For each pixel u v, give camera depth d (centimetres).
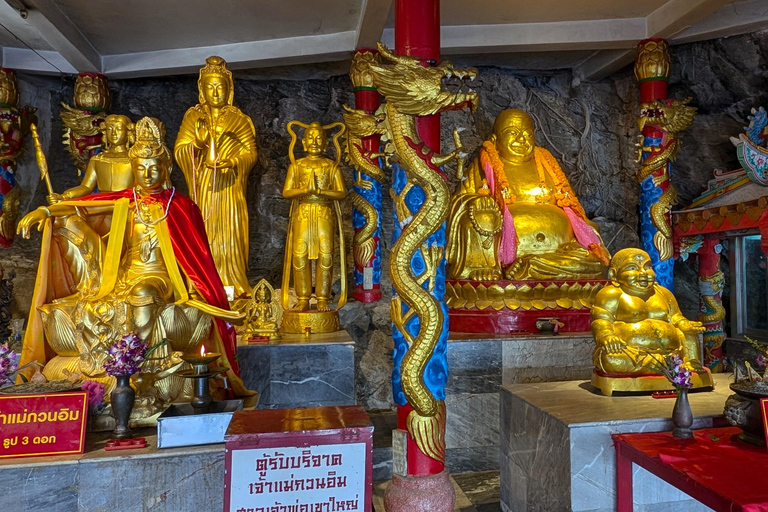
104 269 389
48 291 395
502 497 438
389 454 493
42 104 741
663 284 650
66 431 290
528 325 606
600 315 426
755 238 639
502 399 445
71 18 602
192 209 431
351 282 770
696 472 272
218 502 295
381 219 749
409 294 361
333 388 531
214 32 654
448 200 367
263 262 763
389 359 679
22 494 274
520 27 674
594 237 685
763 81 671
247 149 640
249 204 771
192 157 610
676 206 763
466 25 675
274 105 799
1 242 649
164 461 290
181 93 782
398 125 363
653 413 355
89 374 361
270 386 523
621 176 839
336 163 643
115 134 570
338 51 674
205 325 404
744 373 366
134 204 409
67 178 750
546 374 549
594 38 668
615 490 337
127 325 365
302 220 631
